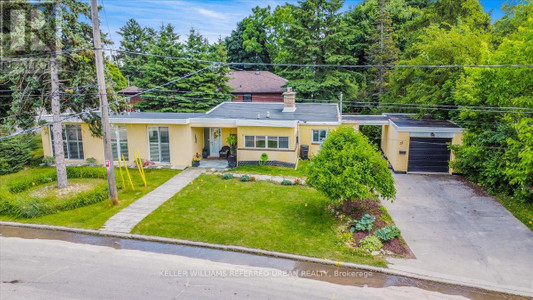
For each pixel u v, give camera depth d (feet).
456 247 33.86
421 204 44.60
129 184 51.29
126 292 26.14
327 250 32.94
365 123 65.98
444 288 27.66
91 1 38.47
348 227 37.50
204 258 31.71
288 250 32.89
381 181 37.35
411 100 75.31
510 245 34.14
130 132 61.52
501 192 47.50
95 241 35.01
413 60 74.54
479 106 48.21
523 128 35.76
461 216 40.88
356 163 36.99
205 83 91.81
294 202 44.50
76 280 27.78
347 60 100.17
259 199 45.52
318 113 70.74
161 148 61.82
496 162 45.57
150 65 92.27
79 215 40.65
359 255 32.24
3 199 42.27
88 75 49.65
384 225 38.04
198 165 61.62
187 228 37.09
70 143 63.87
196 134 63.93
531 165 35.58
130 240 35.17
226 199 45.44
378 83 99.35
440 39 65.00
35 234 36.68
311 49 93.35
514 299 26.37
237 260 31.40
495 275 29.22
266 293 26.32
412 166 58.70
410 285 28.04
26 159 61.98
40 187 49.55
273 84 102.89
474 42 62.54
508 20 66.28
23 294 25.77
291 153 60.03
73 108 53.52
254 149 61.05
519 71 37.40
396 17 116.37
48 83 48.42
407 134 57.47
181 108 91.09
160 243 34.53
